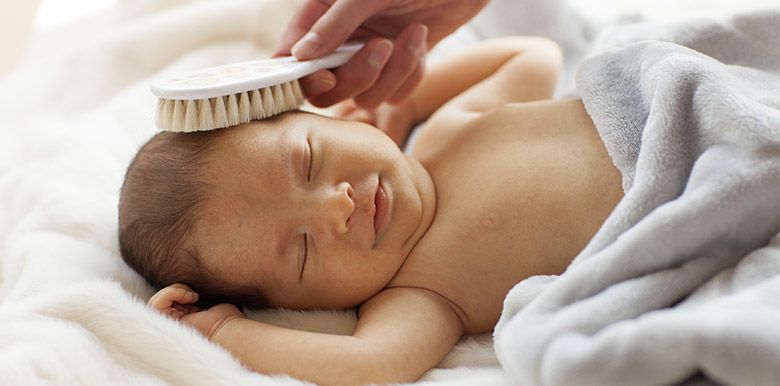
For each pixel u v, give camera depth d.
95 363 0.89
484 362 0.97
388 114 1.39
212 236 0.99
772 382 0.66
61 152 1.34
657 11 1.66
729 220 0.81
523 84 1.31
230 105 1.01
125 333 0.92
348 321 1.04
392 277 1.06
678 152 0.89
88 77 1.66
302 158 1.01
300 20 1.18
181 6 1.91
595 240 0.87
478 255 1.04
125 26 1.85
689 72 0.93
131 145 1.33
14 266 1.13
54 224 1.15
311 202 0.99
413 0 1.20
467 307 1.03
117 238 1.14
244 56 1.64
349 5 1.07
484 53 1.39
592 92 1.08
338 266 1.01
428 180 1.13
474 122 1.18
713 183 0.82
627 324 0.73
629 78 1.06
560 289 0.82
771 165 0.80
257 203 0.99
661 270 0.81
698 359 0.69
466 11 1.29
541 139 1.11
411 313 0.99
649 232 0.81
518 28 1.53
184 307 1.02
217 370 0.89
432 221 1.09
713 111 0.88
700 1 1.67
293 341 0.93
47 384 0.85
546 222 1.03
